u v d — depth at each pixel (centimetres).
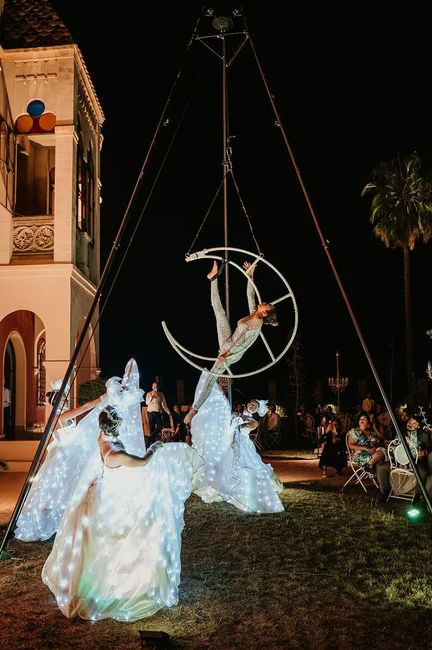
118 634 487
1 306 1619
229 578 614
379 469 1026
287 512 921
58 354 1598
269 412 2362
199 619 514
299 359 3422
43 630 494
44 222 1658
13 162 1675
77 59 1716
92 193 1948
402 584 593
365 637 477
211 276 902
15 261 1639
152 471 571
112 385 777
